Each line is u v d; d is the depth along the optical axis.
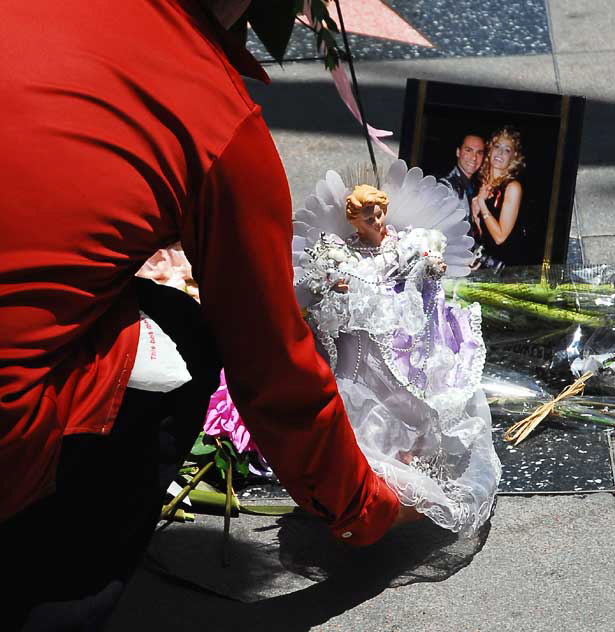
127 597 3.12
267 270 2.33
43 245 2.04
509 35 6.09
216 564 3.24
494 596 3.08
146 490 2.53
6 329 2.06
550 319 4.05
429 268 3.14
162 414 2.55
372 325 3.07
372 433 3.14
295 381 2.51
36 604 2.39
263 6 3.24
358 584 3.15
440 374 3.22
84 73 2.05
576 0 6.39
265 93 5.71
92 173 2.06
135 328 2.37
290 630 3.00
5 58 2.03
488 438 3.33
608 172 5.04
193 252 2.31
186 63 2.14
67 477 2.38
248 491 3.54
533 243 4.06
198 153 2.14
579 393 3.86
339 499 2.79
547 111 3.91
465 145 3.98
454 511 3.12
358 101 3.62
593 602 3.04
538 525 3.34
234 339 2.44
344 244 3.13
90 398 2.27
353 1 6.39
